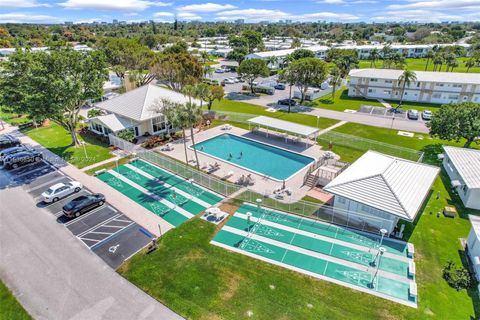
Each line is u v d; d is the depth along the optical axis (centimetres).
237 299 1956
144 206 2948
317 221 2730
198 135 4838
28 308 1903
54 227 2641
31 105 3497
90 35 18462
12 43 13562
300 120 5641
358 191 2595
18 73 3584
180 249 2384
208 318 1830
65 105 3756
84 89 4069
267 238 2517
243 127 5231
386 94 7325
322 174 3356
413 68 11138
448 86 6650
